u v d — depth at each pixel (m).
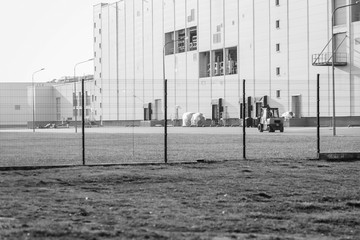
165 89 22.16
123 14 130.88
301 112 86.31
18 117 57.16
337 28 79.88
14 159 26.78
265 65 93.75
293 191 14.34
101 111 120.31
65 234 8.99
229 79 101.88
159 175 17.73
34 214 11.07
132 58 127.75
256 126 91.44
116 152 31.52
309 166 20.50
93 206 12.10
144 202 12.69
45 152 32.44
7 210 11.54
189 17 111.12
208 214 11.18
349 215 11.23
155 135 59.12
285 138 46.12
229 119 101.44
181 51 114.62
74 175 17.83
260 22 94.69
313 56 84.25
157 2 119.62
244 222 10.42
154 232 9.30
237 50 99.75
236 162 21.94
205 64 109.25
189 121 104.94
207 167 20.20
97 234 9.03
